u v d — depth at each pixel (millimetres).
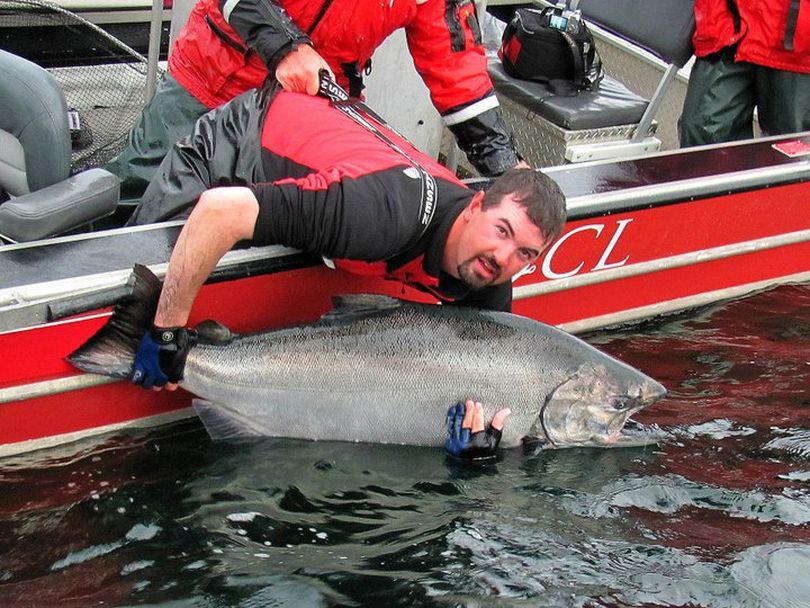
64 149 3139
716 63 4117
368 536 2592
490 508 2707
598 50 4828
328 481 2762
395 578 2453
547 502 2744
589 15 4395
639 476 2859
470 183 3324
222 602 2357
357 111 2982
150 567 2461
